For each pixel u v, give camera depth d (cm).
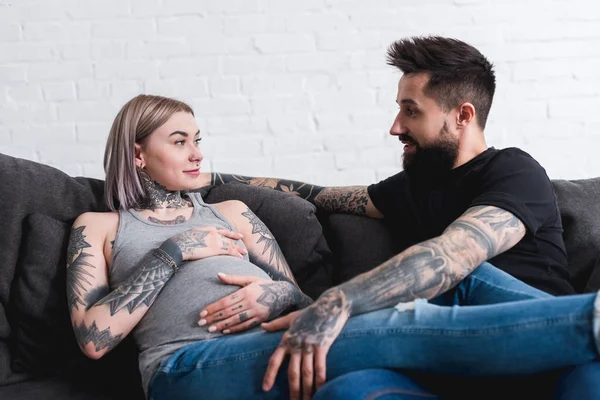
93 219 201
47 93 308
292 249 219
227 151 316
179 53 310
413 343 151
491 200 181
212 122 314
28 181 207
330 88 316
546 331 141
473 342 146
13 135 308
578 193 221
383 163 321
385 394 141
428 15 315
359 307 159
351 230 220
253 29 312
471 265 169
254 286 184
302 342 154
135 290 181
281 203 223
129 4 307
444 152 202
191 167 208
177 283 187
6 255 198
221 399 161
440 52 201
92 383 191
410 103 203
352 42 315
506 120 320
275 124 316
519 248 189
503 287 171
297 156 318
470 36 317
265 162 318
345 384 141
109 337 177
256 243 210
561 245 196
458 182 200
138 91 310
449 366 150
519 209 181
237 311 180
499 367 146
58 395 182
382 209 217
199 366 164
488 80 204
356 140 319
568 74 319
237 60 313
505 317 145
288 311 194
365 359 154
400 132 208
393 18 315
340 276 219
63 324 195
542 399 152
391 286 161
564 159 323
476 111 202
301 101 316
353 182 321
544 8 316
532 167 194
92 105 310
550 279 188
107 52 308
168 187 208
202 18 310
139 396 185
